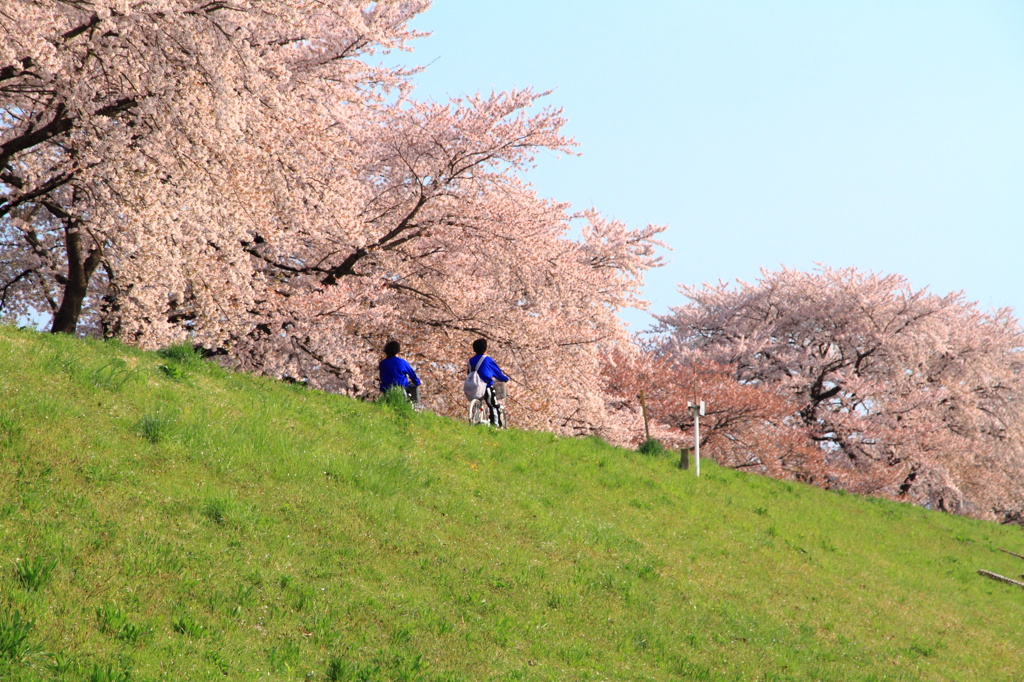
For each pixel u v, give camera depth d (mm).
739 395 66438
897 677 17359
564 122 39688
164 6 25844
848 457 74562
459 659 12328
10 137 31031
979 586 30531
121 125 29109
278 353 38406
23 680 8656
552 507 21797
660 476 29250
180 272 30672
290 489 16484
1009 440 74000
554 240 44938
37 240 38938
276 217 36531
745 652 16438
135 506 13688
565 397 48250
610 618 15875
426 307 43062
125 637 10172
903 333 70625
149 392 18938
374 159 40531
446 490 19812
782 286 78125
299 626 11969
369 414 24188
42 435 14648
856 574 25719
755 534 26094
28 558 11109
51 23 25016
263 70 33312
